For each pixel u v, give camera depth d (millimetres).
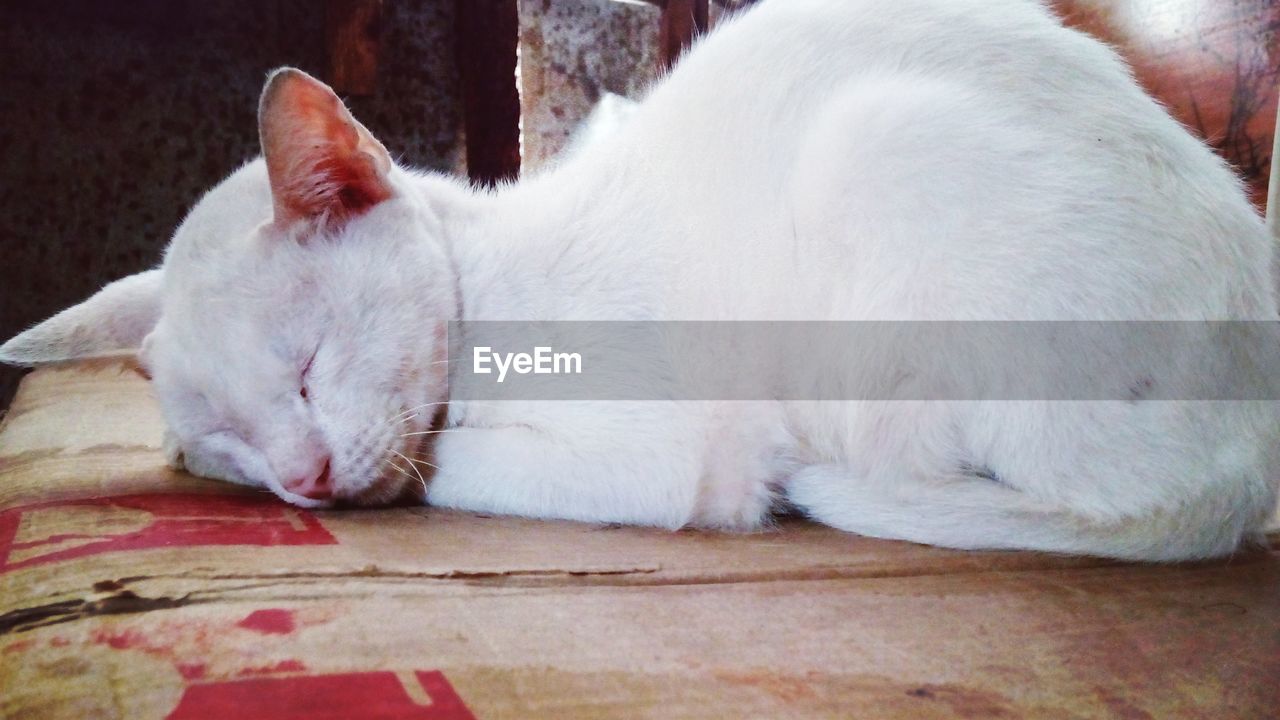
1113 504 377
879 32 426
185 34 798
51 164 773
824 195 400
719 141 427
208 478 443
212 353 389
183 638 275
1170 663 291
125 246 806
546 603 310
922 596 331
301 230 391
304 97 378
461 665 269
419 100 905
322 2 844
